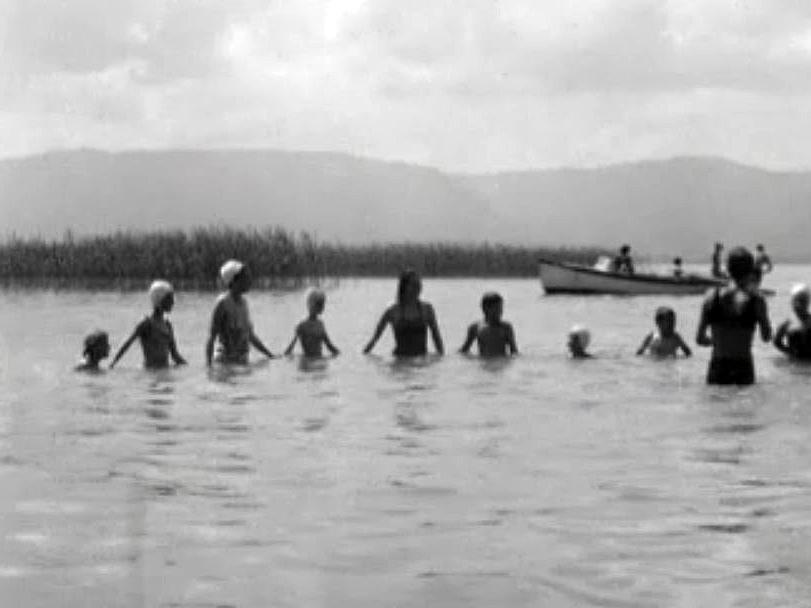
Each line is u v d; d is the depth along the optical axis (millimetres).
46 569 5387
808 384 13539
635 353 17781
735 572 5344
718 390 12992
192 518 6434
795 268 150750
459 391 12945
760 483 7504
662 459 8445
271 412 11203
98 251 43844
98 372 14930
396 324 16766
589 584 5152
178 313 28281
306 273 46781
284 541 5930
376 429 10016
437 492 7180
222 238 44750
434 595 4996
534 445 9141
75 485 7414
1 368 15422
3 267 43375
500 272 67375
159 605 4852
